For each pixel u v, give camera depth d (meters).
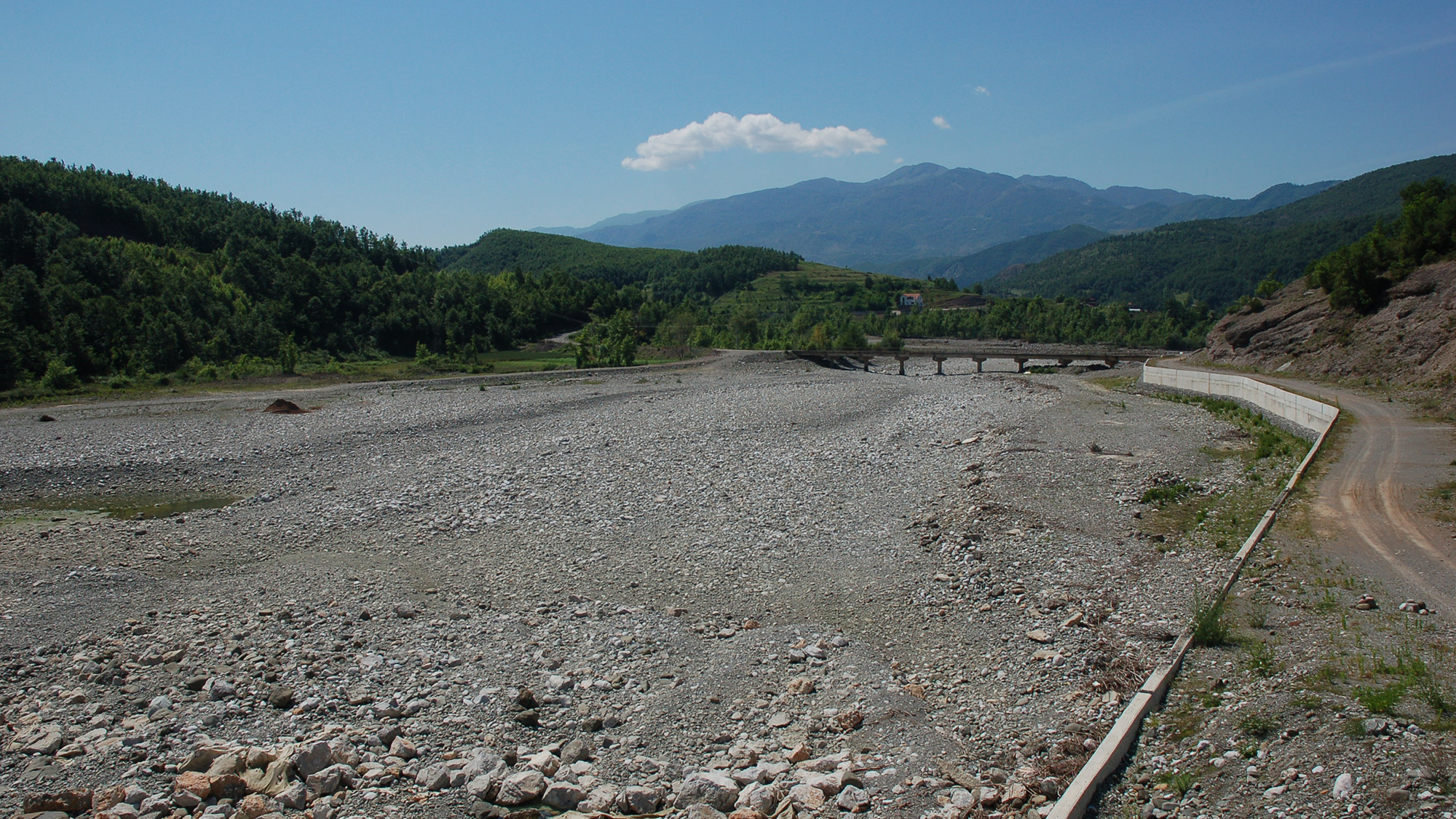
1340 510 24.06
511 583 23.45
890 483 34.47
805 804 11.72
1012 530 26.05
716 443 45.19
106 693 15.57
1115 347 141.88
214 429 51.03
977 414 52.59
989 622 19.48
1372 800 10.10
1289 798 10.59
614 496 33.75
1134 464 35.16
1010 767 12.74
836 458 40.09
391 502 33.25
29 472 39.16
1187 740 12.72
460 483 36.31
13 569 25.19
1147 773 12.09
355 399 68.00
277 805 11.73
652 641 18.62
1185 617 18.09
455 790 12.38
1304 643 15.52
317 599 21.30
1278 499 25.73
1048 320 168.88
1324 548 21.05
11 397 63.19
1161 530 26.42
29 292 80.62
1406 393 43.97
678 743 14.10
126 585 23.14
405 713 14.91
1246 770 11.47
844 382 82.56
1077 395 64.75
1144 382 68.88
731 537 27.66
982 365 122.50
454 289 142.75
